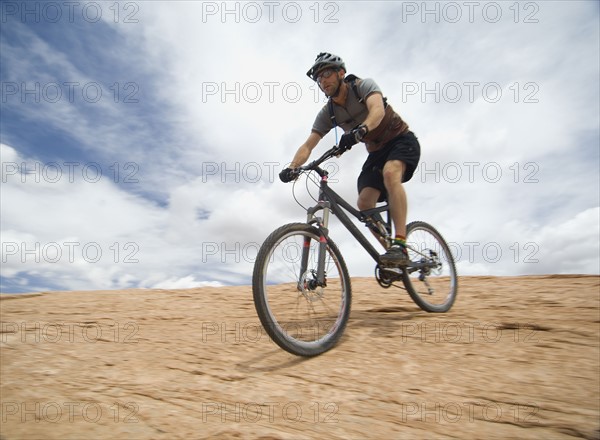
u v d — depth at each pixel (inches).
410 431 65.5
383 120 118.6
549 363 85.4
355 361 92.8
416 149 123.2
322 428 66.7
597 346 91.9
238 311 137.6
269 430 65.7
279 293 121.3
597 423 64.6
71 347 106.0
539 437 62.6
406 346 99.3
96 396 77.6
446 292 141.2
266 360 95.8
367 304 138.7
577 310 115.1
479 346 96.3
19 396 77.6
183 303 150.6
